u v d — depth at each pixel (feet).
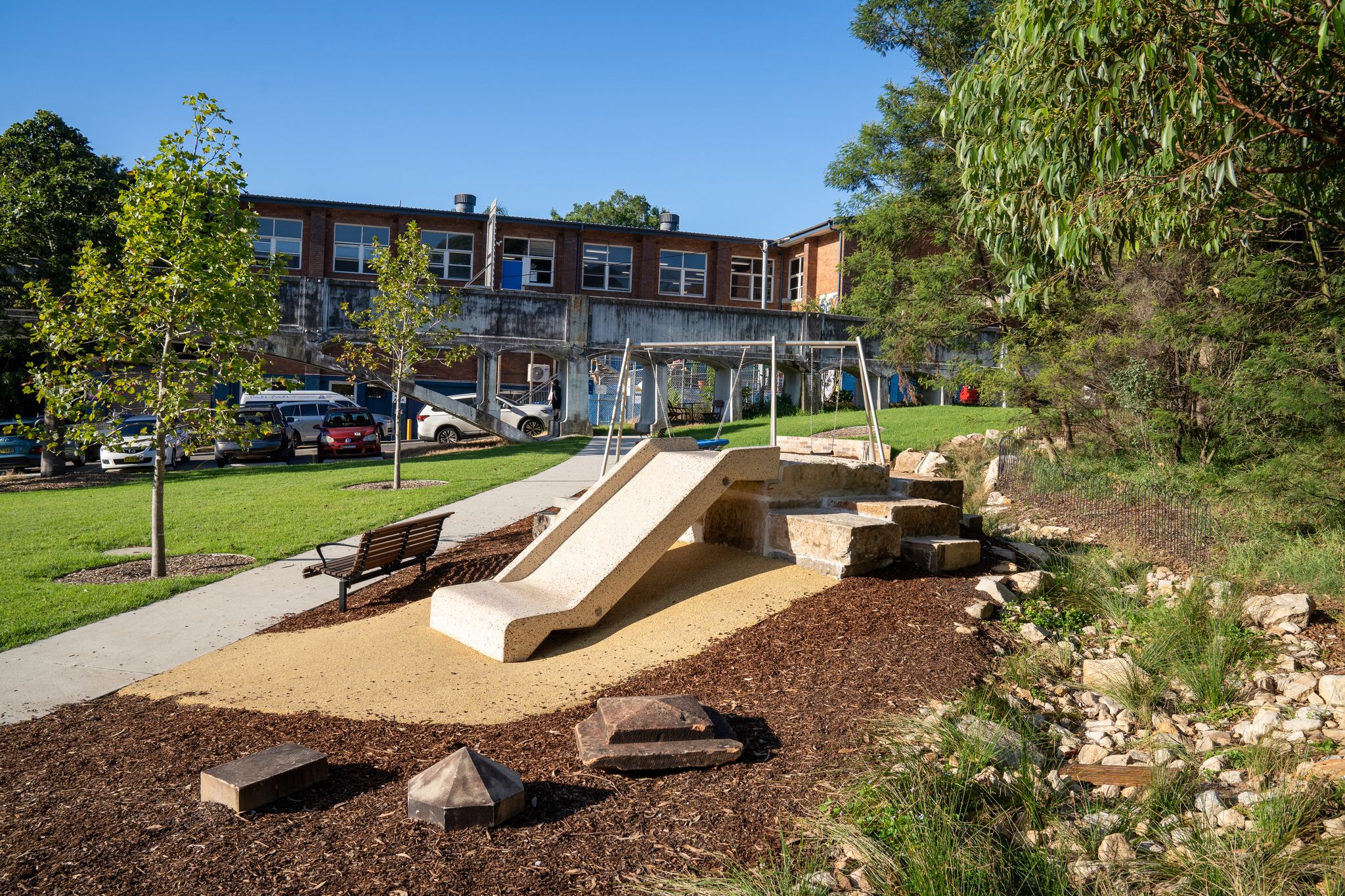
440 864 11.41
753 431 79.61
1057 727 16.93
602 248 132.87
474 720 17.39
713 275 136.77
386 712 18.02
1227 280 36.09
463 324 98.02
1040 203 21.80
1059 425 48.37
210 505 48.26
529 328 100.48
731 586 24.38
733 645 20.57
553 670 20.18
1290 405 30.68
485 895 10.73
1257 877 10.53
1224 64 18.89
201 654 23.52
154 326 33.83
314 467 72.59
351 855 11.69
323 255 120.98
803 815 12.84
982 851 11.30
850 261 74.02
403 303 54.75
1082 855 11.67
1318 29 17.84
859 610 22.02
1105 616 24.35
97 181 78.18
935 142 71.61
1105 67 18.60
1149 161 20.40
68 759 16.08
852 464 29.07
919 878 10.69
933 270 63.93
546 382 136.46
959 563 26.04
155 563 32.14
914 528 27.32
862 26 71.26
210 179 33.22
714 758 14.56
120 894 10.85
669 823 12.63
